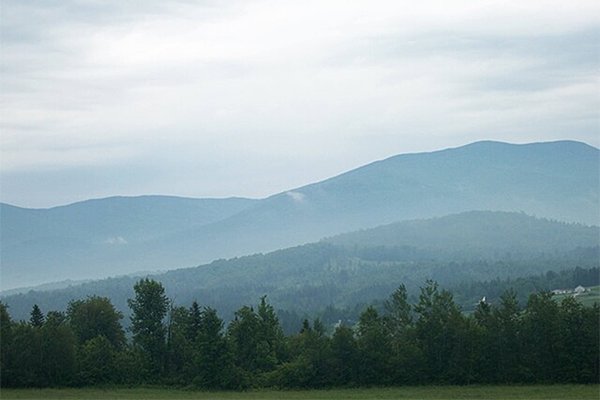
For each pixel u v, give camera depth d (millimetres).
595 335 132250
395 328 146875
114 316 165000
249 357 147750
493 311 140125
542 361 134250
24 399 120812
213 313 141875
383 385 137250
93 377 140000
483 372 136000
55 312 167000
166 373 145750
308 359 138875
